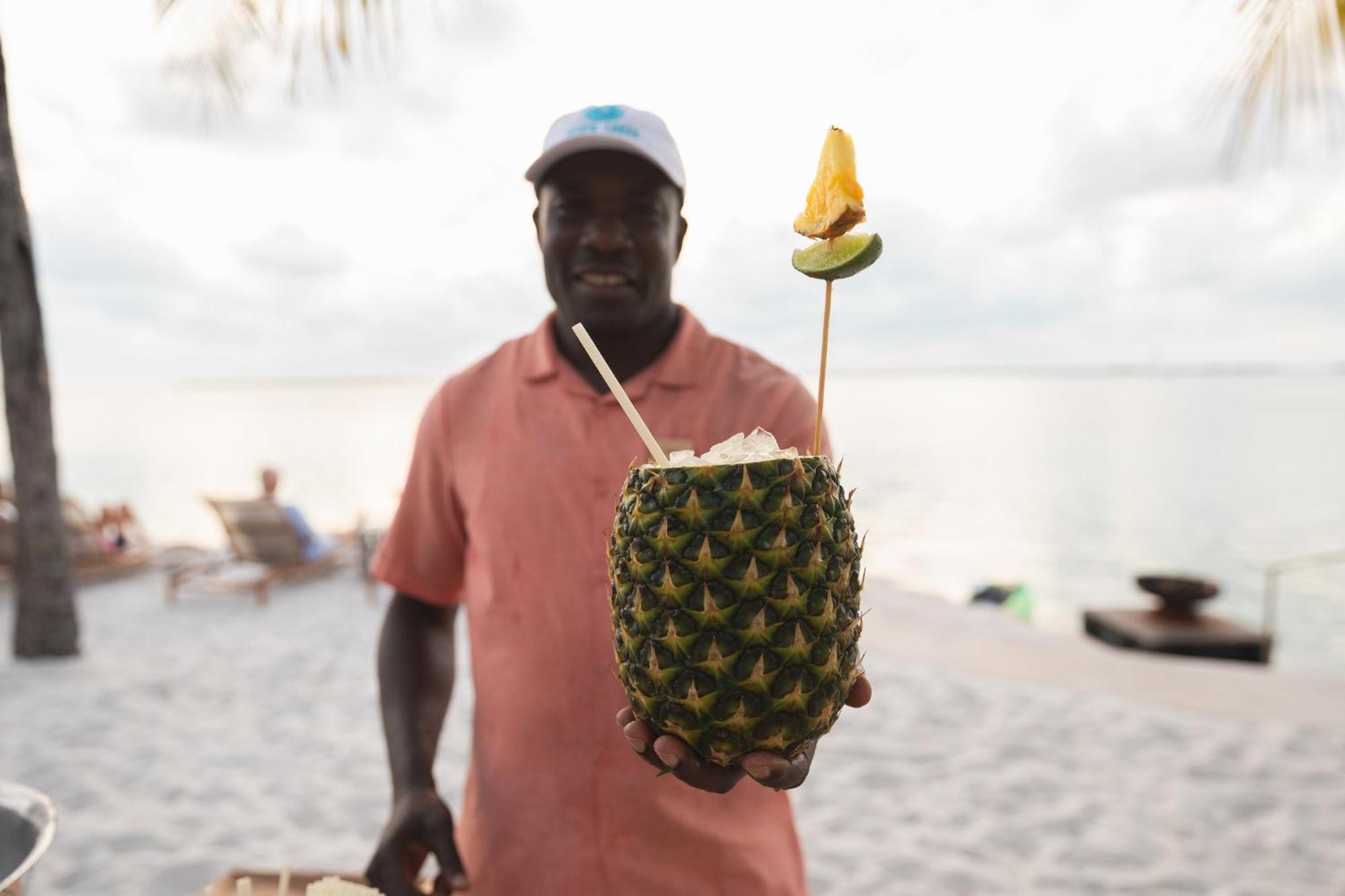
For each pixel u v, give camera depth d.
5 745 5.66
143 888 4.02
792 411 1.79
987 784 5.13
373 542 11.32
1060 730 5.90
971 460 42.84
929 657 7.64
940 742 5.74
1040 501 29.23
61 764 5.36
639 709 1.18
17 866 1.46
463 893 1.82
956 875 4.18
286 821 4.67
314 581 11.20
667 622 1.09
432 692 1.96
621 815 1.66
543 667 1.71
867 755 5.56
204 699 6.56
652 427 1.76
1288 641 14.58
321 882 1.60
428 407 2.02
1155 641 8.98
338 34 5.07
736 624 1.07
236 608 9.80
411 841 1.77
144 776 5.20
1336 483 33.72
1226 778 5.18
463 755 5.49
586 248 1.69
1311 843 4.45
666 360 1.79
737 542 1.07
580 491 1.75
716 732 1.11
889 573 18.64
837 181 1.09
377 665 2.00
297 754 5.56
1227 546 22.12
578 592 1.71
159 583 11.13
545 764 1.70
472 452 1.90
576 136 1.64
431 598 2.04
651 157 1.65
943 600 9.90
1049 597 16.89
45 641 7.45
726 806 1.70
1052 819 4.71
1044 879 4.16
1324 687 6.80
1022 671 7.21
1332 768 5.29
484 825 1.77
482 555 1.82
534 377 1.83
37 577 7.44
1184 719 6.07
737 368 1.84
